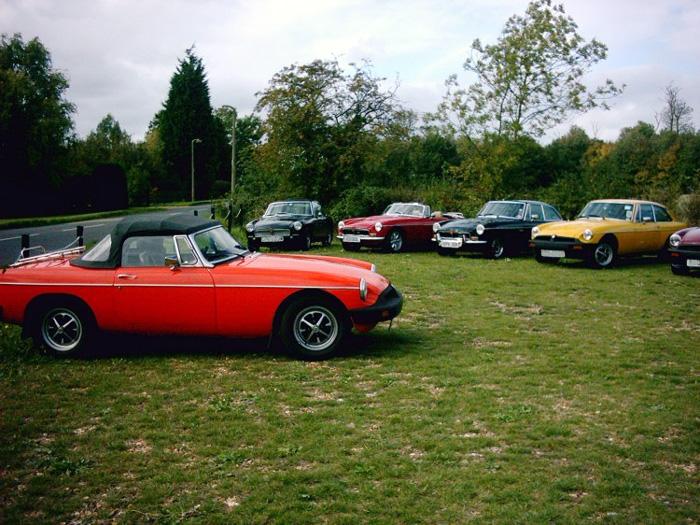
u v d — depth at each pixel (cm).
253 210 2750
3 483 403
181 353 719
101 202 4766
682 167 2483
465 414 515
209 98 8412
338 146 2720
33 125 4625
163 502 374
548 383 600
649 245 1558
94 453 445
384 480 396
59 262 726
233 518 352
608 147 5162
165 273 682
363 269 749
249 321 682
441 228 1711
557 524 343
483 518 350
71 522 353
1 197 3884
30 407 541
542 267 1492
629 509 360
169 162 8106
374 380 613
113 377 627
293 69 2733
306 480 399
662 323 884
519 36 2491
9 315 698
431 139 4862
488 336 798
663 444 454
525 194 2581
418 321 888
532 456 434
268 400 555
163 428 491
